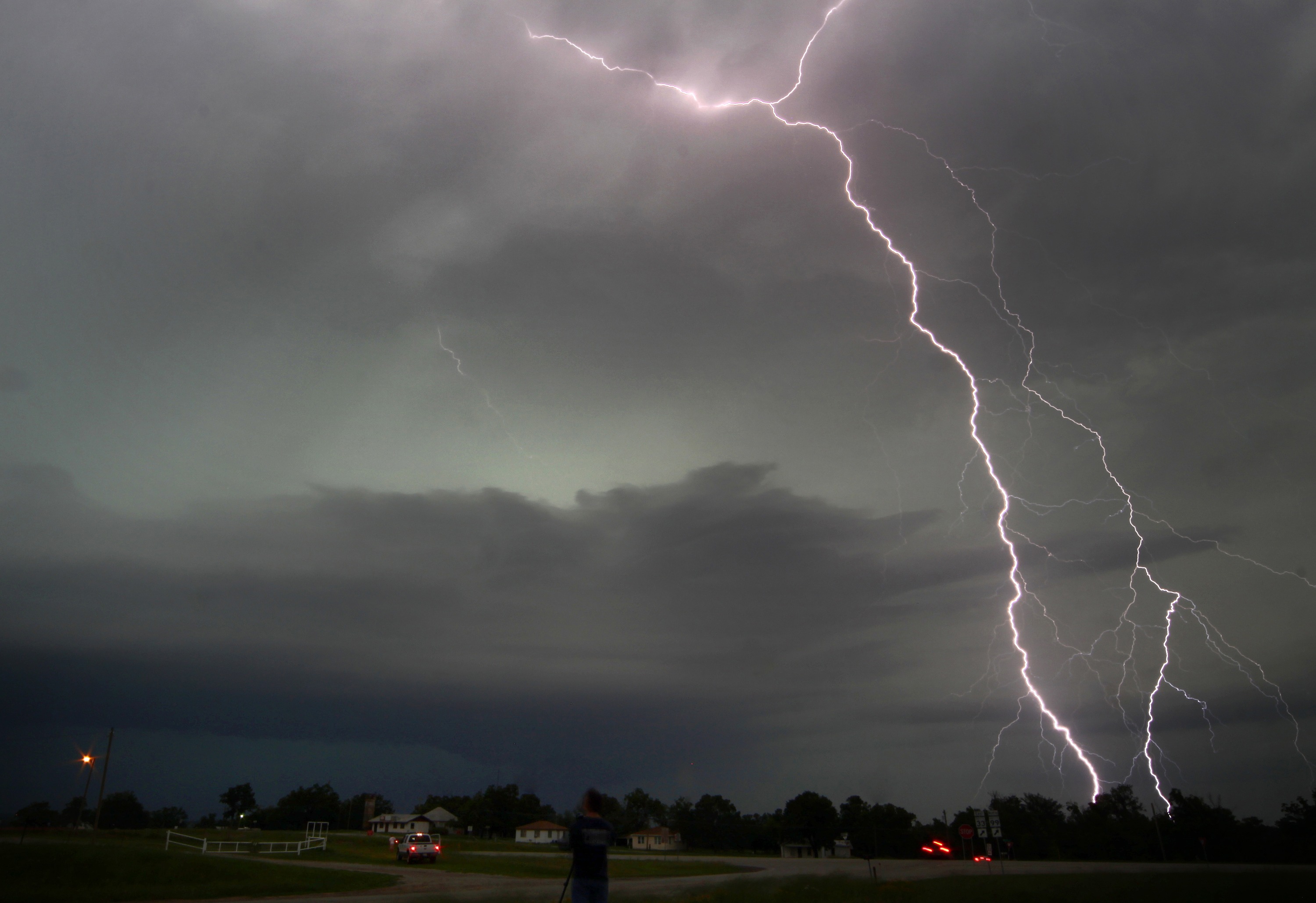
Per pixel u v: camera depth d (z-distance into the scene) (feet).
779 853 295.48
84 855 92.73
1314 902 50.39
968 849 229.04
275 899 81.46
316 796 415.44
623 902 70.44
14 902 74.54
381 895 85.87
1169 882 63.98
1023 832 221.66
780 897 68.69
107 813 370.32
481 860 163.73
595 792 29.96
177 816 388.16
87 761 173.06
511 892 77.87
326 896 83.82
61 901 76.69
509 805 362.94
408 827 360.07
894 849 278.67
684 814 357.61
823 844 293.43
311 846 161.89
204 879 92.79
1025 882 72.64
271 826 401.49
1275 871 77.92
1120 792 207.10
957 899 60.59
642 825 346.74
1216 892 55.57
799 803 299.79
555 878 123.13
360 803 413.80
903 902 62.08
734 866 170.71
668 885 99.45
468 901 64.85
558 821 359.46
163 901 79.20
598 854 28.53
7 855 89.45
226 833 207.92
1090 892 59.47
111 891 82.33
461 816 373.61
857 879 87.51
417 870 130.00
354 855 162.91
